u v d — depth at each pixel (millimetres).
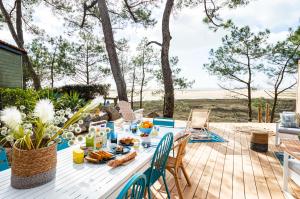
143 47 14172
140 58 14422
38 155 1432
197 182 3246
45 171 1478
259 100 11531
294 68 10602
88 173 1666
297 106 7406
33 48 14438
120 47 14109
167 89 8906
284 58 10656
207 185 3158
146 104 20438
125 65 14859
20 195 1330
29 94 5637
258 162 4129
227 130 6988
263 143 4742
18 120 1349
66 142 2527
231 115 14992
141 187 1371
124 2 10867
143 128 2779
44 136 1477
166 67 8898
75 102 5762
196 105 20906
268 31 10555
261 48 10844
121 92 9555
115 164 1782
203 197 2824
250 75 11555
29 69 12391
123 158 1854
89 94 13266
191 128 6324
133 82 15016
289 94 13016
